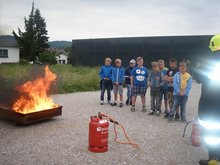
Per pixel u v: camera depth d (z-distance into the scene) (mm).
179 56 16172
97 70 12727
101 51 19297
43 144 3680
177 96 5016
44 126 4527
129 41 18047
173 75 5379
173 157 3363
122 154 3424
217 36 2988
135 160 3254
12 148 3510
